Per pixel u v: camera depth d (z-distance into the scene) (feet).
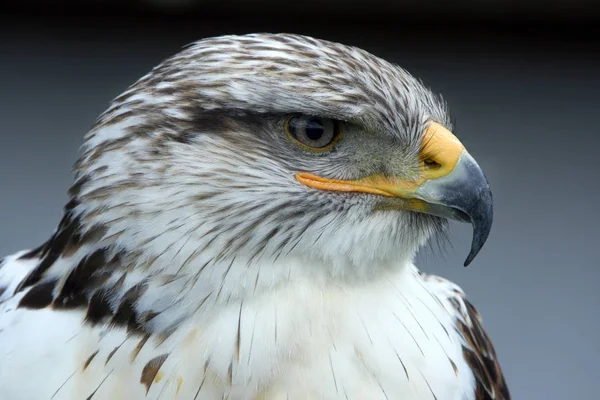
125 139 5.34
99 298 5.34
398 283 5.39
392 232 5.38
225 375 5.32
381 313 5.37
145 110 5.34
